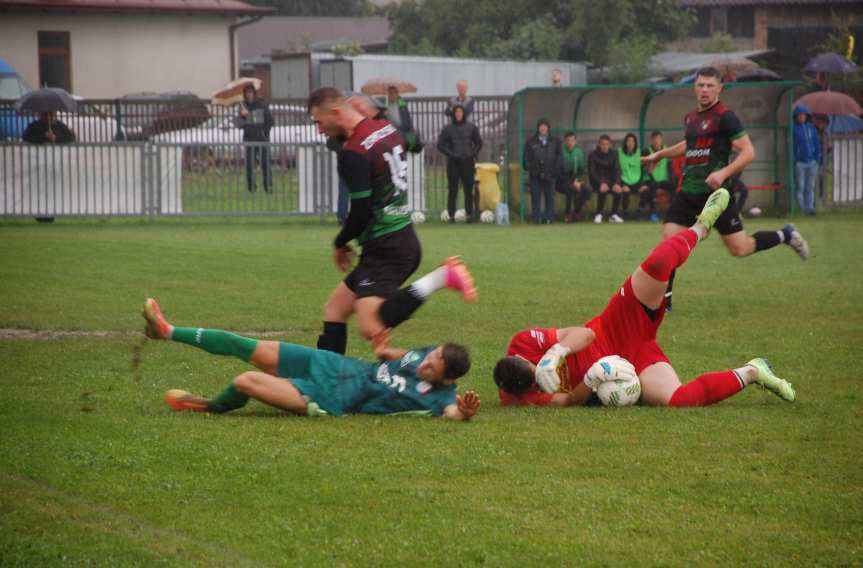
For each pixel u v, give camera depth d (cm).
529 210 5081
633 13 10825
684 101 5094
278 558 924
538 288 2725
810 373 1702
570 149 4897
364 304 1531
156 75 9431
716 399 1486
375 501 1066
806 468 1179
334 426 1355
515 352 1534
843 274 3034
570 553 934
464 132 4831
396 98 4628
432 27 12112
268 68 12731
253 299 2514
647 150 4944
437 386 1418
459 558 924
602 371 1466
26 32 8988
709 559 923
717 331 2106
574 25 10600
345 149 1545
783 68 9344
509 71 8906
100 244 3738
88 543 954
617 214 4947
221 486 1109
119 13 9244
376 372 1426
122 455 1213
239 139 6116
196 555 929
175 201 4769
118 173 4691
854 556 930
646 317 1498
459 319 2266
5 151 4600
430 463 1193
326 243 3847
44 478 1130
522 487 1110
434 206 5184
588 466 1185
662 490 1103
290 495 1084
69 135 4831
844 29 10281
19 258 3288
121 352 1881
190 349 1920
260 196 4831
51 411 1423
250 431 1327
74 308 2352
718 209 1514
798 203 5091
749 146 2236
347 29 16138
